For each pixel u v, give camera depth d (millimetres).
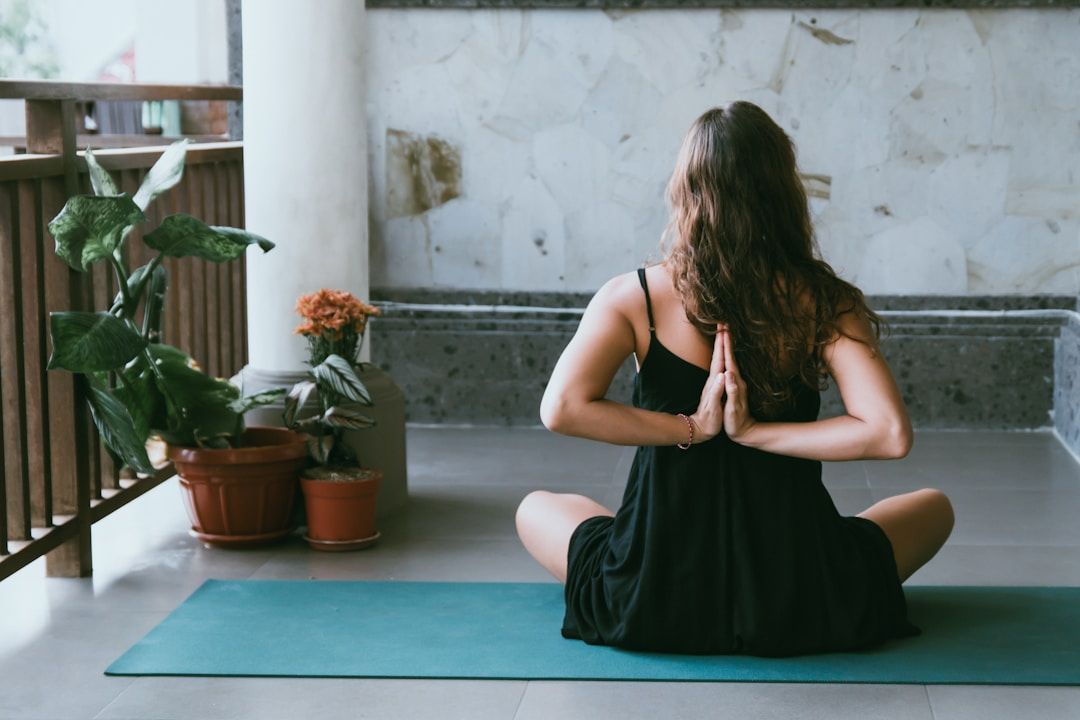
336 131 4586
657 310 3092
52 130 3896
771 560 3115
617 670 3096
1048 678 3037
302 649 3289
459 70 6164
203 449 4141
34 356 3848
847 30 5973
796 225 3086
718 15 6012
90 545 4039
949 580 3883
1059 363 5980
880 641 3223
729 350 3004
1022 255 6035
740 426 3014
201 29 6629
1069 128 5953
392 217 6277
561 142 6164
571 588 3338
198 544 4324
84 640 3424
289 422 4238
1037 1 5859
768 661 3137
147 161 4672
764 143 3057
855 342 3037
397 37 6172
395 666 3160
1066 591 3725
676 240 3092
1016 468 5367
